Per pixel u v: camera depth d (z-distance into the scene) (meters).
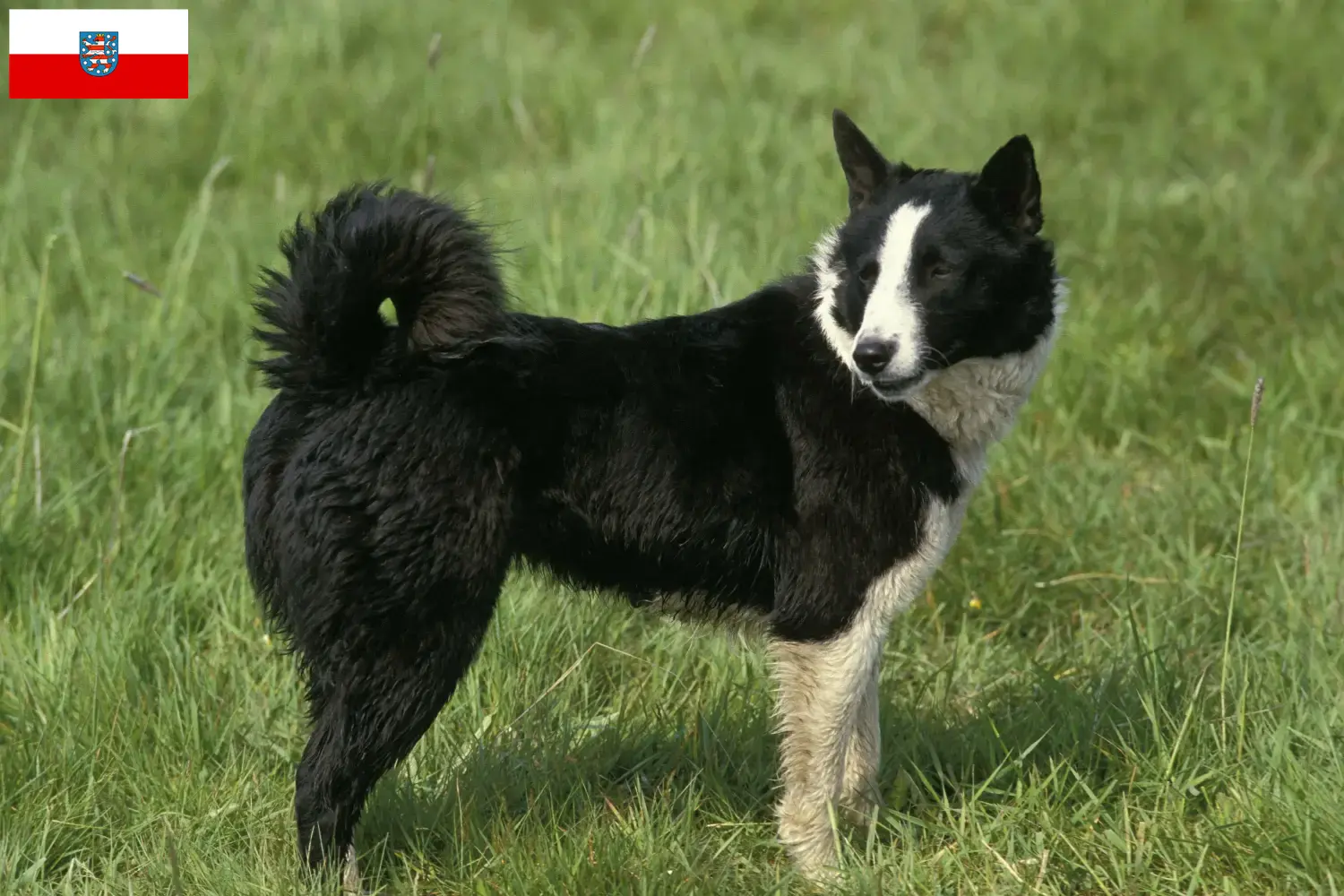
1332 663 6.98
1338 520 8.66
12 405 9.01
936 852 5.98
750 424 5.84
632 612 7.71
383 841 5.92
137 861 5.90
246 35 16.47
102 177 13.31
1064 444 9.99
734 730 6.82
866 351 5.54
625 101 15.29
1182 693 6.88
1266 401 10.05
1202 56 17.12
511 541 5.61
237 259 11.38
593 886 5.57
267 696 6.99
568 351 5.72
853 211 6.27
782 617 5.89
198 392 9.44
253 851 5.84
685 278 9.64
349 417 5.47
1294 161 15.02
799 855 5.95
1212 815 5.99
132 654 6.99
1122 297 11.76
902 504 5.81
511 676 7.03
